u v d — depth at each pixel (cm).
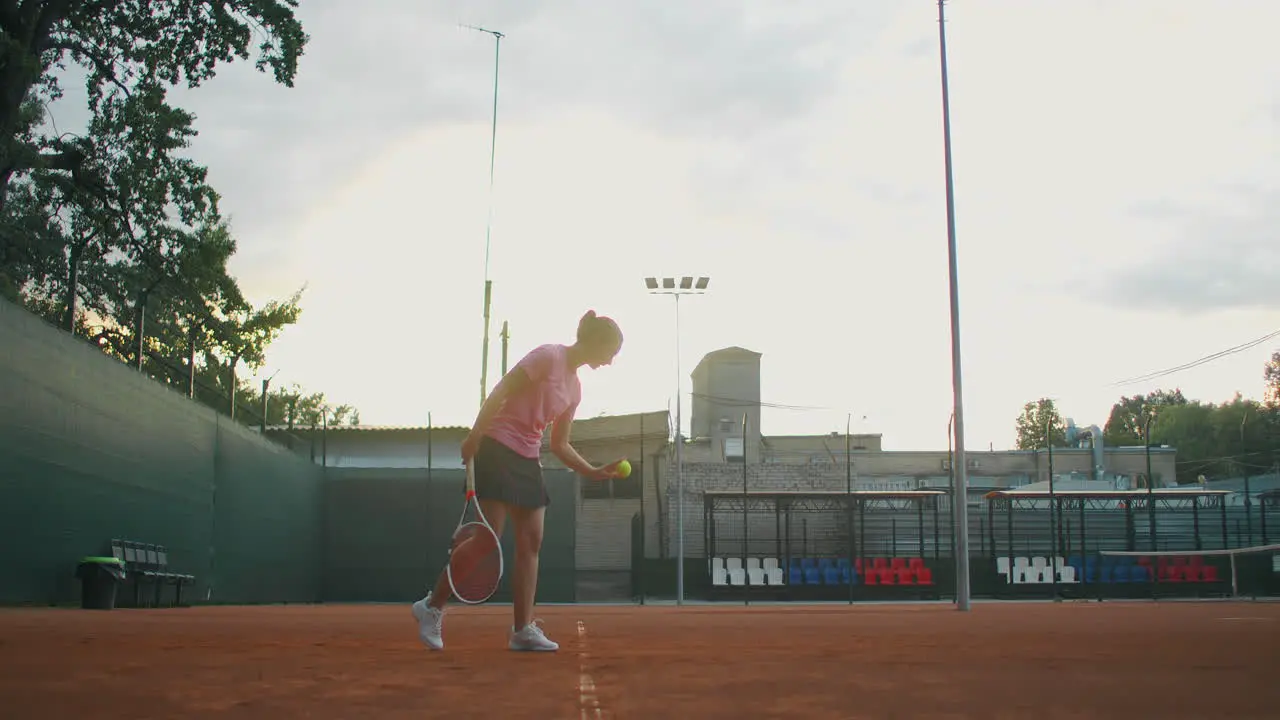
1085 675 341
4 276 2559
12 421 1556
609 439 4716
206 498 2384
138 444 2019
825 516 4597
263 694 280
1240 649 490
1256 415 7644
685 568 3928
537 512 479
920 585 3878
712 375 4947
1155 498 4103
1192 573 4009
